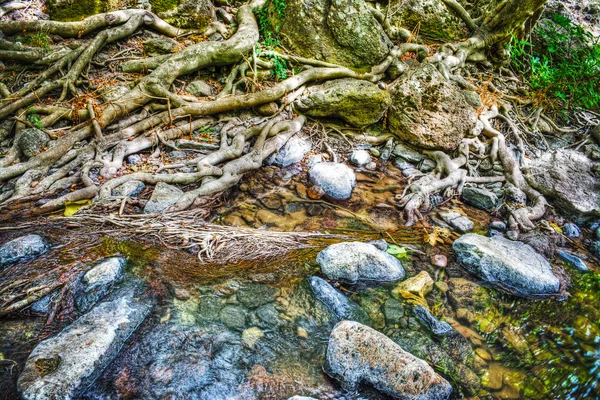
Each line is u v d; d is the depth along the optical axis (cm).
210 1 775
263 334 358
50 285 365
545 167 667
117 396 293
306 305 392
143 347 330
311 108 675
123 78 656
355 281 431
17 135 548
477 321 406
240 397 305
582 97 823
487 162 691
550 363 369
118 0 718
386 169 671
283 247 463
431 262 479
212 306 377
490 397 329
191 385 307
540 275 457
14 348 316
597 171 651
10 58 625
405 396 308
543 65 849
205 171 549
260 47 722
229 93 670
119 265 396
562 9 1030
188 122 637
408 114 676
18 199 475
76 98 604
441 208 597
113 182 504
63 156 537
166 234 452
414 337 372
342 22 708
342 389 320
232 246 452
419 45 802
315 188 576
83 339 311
